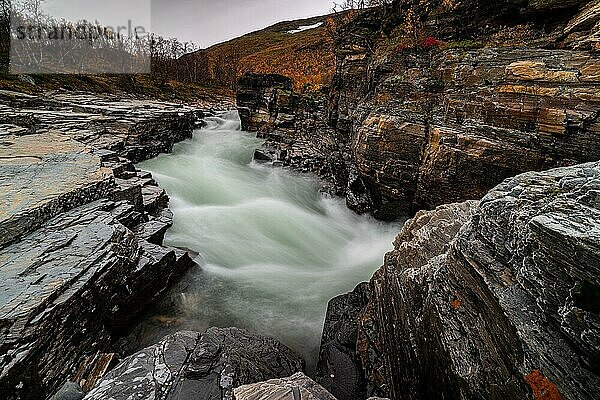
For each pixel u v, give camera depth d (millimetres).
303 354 7859
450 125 12250
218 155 25734
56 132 17953
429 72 13977
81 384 5965
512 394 3170
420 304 5363
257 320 8812
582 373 2719
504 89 10891
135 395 4465
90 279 6281
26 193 8203
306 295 10117
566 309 2867
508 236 3869
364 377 6535
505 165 10781
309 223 15945
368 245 14836
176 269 9336
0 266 6117
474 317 4031
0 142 14000
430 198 13023
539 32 13258
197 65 76625
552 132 9922
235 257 11703
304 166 22688
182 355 5242
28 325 5121
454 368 3926
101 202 9180
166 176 18359
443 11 17000
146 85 55750
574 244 2822
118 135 20203
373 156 14234
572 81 9742
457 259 4734
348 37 21578
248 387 4109
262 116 30781
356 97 20031
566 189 3824
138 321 8180
